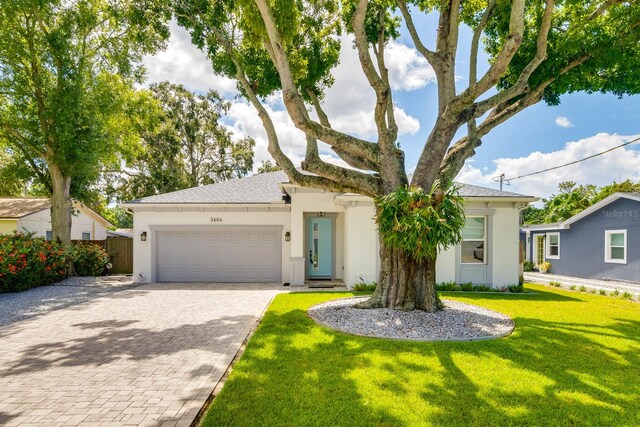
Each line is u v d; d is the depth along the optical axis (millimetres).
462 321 6809
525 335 6051
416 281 7480
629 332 6312
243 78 7941
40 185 16938
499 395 3811
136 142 18953
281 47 6566
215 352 5230
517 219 12156
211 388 4004
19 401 3684
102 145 15328
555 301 9734
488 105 7445
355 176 7734
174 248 13555
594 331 6363
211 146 30922
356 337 5906
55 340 5840
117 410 3494
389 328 6316
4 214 17594
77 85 13922
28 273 11664
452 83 8133
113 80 16422
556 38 8281
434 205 6816
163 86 28219
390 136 7969
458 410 3488
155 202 13156
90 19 14438
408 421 3283
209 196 13984
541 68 8133
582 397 3781
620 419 3350
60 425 3221
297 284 12672
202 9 8305
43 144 14883
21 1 12578
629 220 15633
